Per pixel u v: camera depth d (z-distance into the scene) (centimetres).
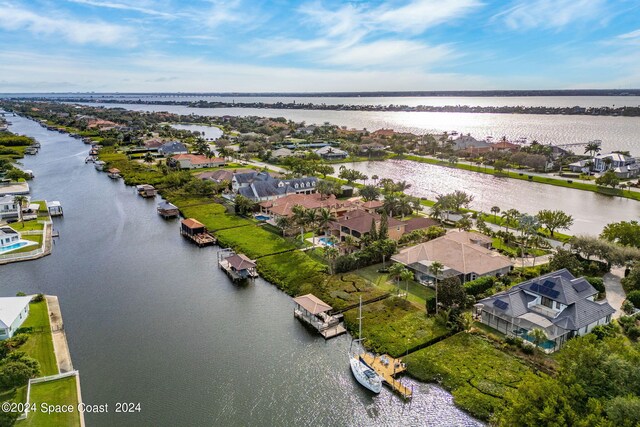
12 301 7606
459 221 11619
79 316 7975
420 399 5719
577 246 9469
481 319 7462
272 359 6650
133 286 9250
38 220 13688
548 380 4684
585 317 6769
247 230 12606
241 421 5431
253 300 8600
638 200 15525
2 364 5731
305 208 12488
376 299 8281
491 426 5197
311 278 9150
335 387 6034
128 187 18812
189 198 16562
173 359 6656
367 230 10744
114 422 5375
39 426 5069
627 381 4488
